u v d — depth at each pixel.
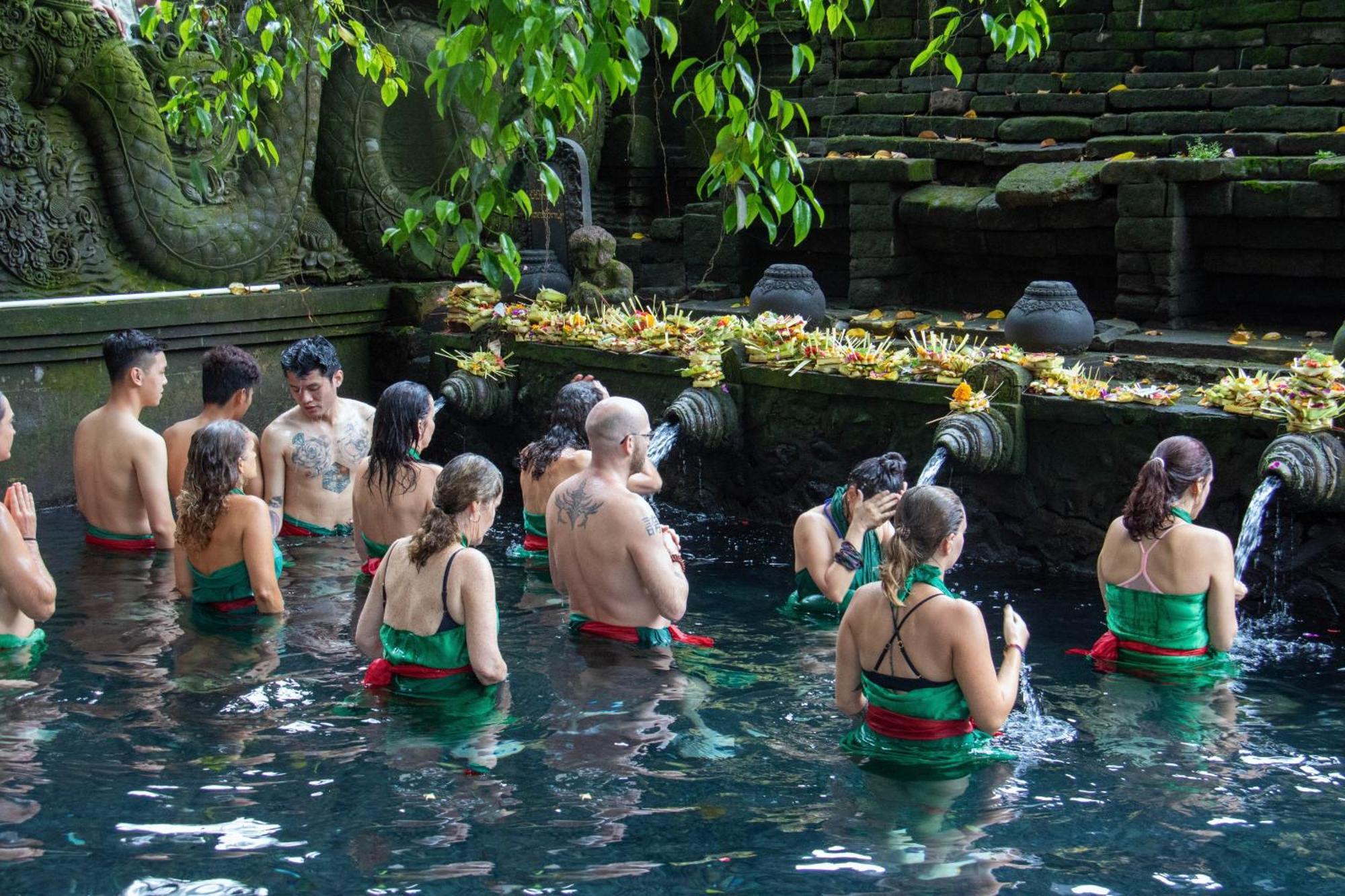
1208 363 8.30
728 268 11.32
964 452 7.20
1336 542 6.45
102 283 9.60
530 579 6.93
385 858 3.83
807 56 5.31
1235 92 9.66
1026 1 5.80
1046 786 4.43
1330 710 5.20
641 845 3.94
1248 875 3.82
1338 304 9.00
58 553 7.25
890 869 3.80
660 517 8.77
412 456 6.72
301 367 7.57
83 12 9.05
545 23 4.61
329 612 6.18
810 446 8.30
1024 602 6.82
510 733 4.80
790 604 6.59
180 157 9.95
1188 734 4.93
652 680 5.38
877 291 10.49
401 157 10.95
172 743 4.66
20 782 4.32
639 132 12.47
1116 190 9.44
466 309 10.04
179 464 7.44
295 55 8.17
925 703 4.68
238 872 3.73
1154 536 5.62
